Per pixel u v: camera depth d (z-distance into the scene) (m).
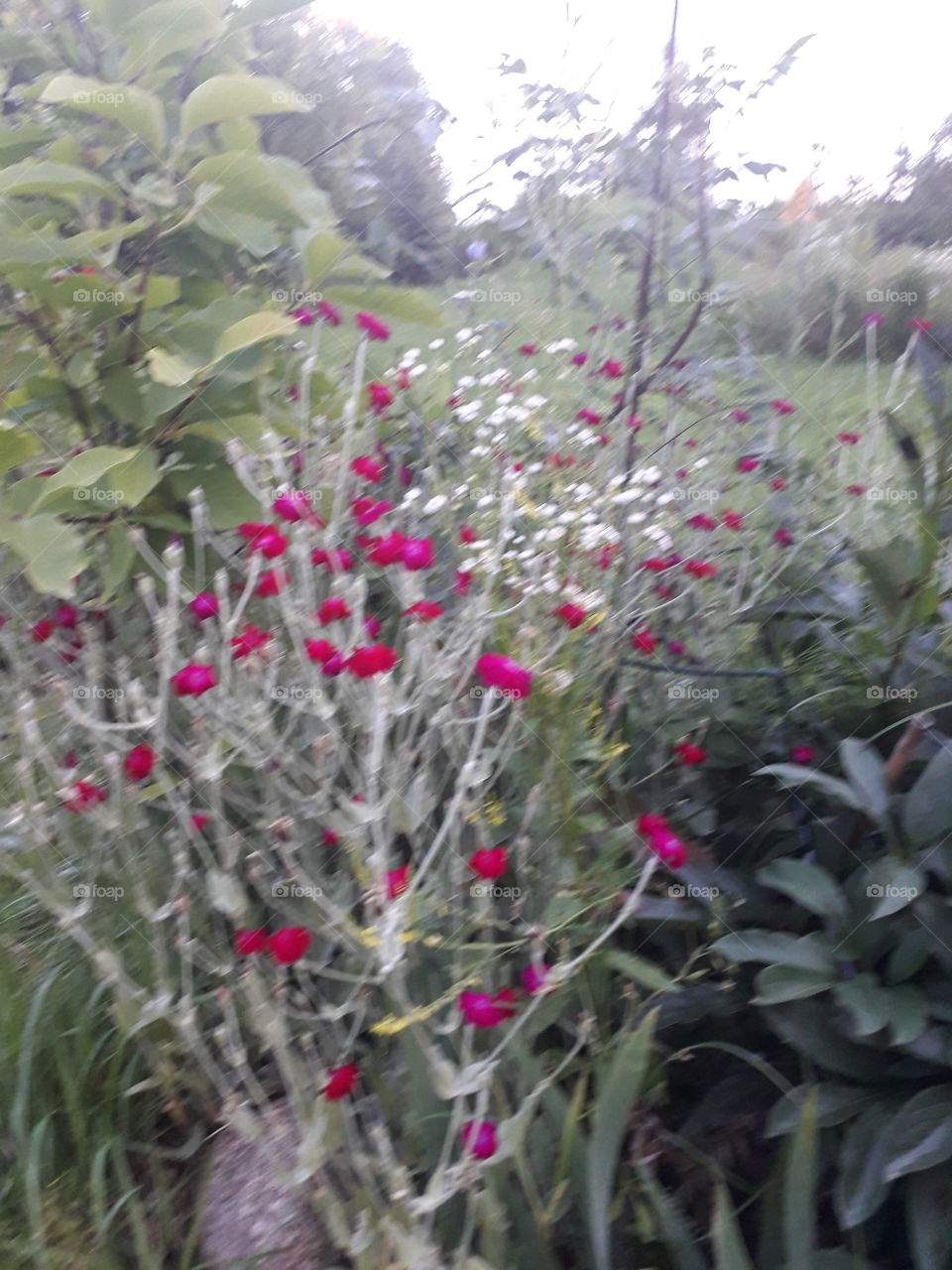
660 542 2.07
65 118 1.95
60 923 1.56
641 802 1.88
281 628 1.79
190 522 1.89
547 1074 1.56
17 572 1.88
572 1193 1.40
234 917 1.63
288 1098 1.69
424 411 2.51
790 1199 1.27
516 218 2.85
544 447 2.40
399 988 1.36
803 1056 1.52
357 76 3.05
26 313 1.89
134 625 1.93
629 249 2.75
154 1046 1.69
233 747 1.66
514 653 1.68
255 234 1.82
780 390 2.75
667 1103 1.70
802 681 2.03
